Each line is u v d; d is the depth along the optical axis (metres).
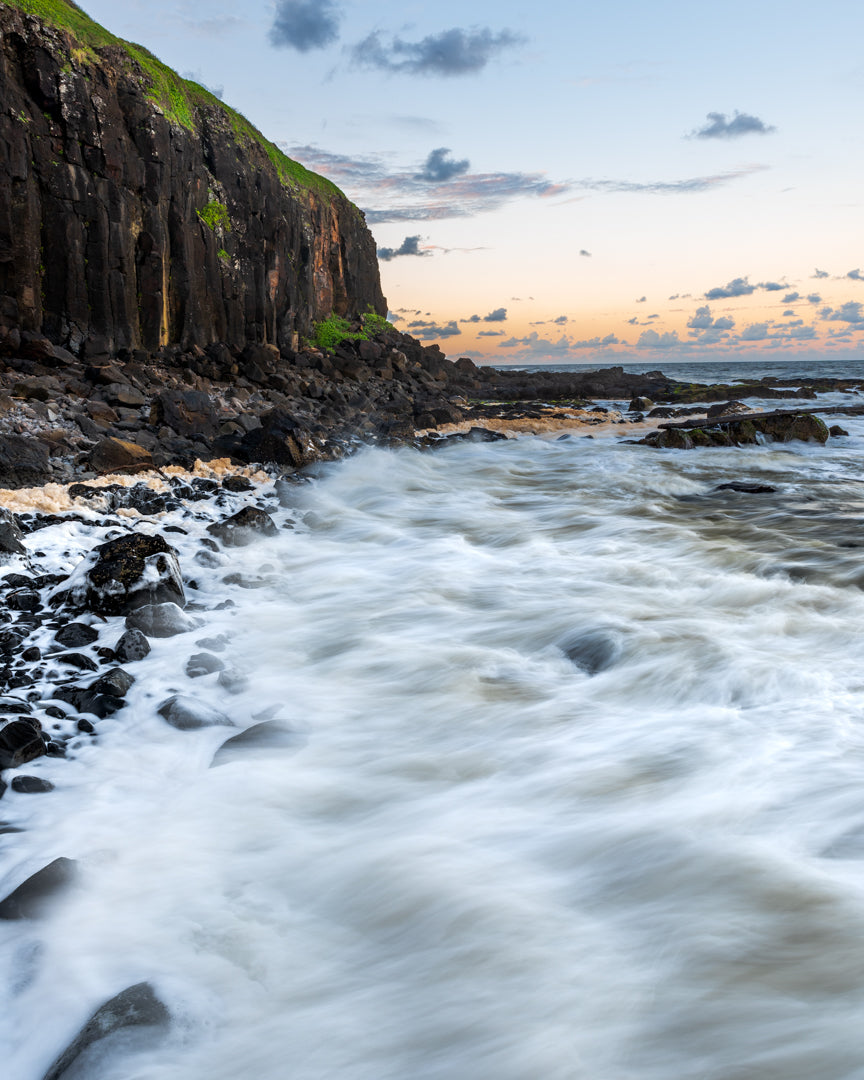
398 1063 2.29
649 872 3.07
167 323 27.09
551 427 25.61
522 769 4.04
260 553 9.04
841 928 2.67
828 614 6.32
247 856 3.36
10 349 21.00
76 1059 2.29
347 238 47.78
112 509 10.51
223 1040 2.40
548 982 2.55
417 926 2.87
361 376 35.16
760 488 13.27
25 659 5.47
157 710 4.85
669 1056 2.23
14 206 21.73
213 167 30.62
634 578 7.75
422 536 10.09
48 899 3.00
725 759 3.96
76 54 23.22
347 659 5.76
